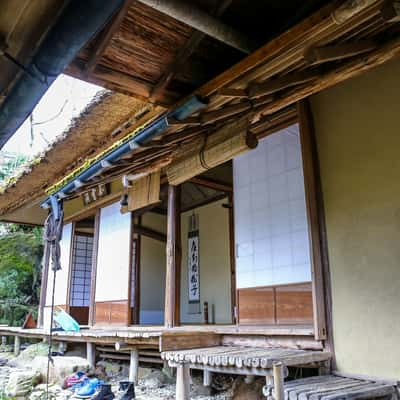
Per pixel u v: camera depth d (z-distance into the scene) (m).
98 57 2.83
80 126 5.21
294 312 4.03
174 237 5.84
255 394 3.92
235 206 4.90
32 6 1.69
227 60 3.16
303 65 2.66
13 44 1.87
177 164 4.18
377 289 3.30
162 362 5.28
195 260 9.29
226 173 7.62
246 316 4.49
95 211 7.93
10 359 7.79
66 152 6.16
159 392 4.64
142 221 9.84
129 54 2.92
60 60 1.94
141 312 9.56
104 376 5.69
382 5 2.00
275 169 4.48
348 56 2.42
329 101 3.91
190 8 2.40
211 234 8.96
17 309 12.60
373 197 3.43
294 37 2.40
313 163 3.93
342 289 3.54
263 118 4.50
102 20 1.77
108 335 5.10
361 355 3.31
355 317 3.41
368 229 3.43
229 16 2.74
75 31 1.78
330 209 3.75
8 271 13.23
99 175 4.67
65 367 5.36
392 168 3.33
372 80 3.56
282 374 2.79
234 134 3.49
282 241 4.27
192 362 3.50
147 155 4.12
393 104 3.38
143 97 3.35
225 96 2.84
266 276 4.36
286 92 3.02
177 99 3.41
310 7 2.68
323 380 3.18
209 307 8.68
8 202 8.53
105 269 7.26
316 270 3.66
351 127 3.68
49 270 9.28
